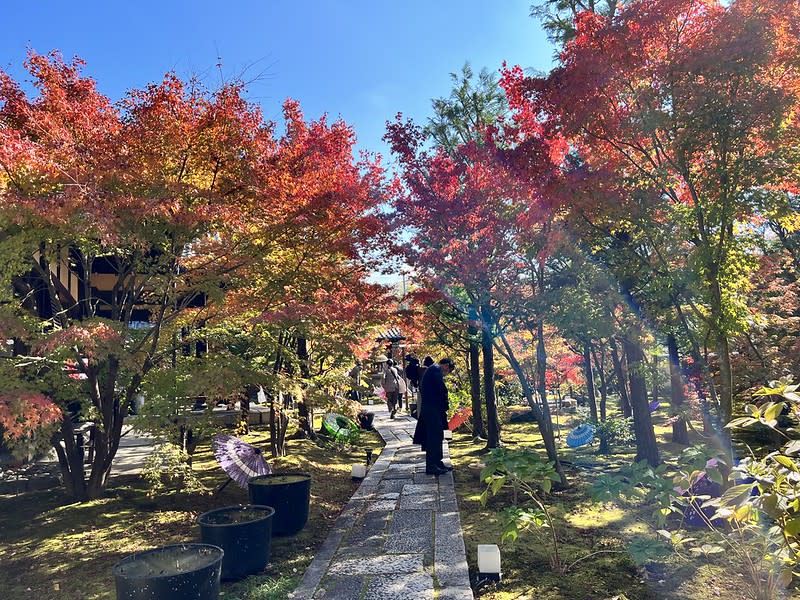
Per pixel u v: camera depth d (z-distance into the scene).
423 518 6.53
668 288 5.88
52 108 6.40
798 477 3.47
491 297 8.20
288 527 6.08
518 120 7.56
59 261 7.18
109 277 13.32
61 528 6.13
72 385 6.70
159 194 6.15
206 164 6.86
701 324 6.00
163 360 8.00
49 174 5.55
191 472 6.82
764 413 3.93
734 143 5.48
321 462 10.68
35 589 4.63
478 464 9.89
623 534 5.61
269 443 12.38
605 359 13.57
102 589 4.59
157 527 6.20
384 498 7.64
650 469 4.64
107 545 5.62
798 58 5.43
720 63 5.25
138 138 6.41
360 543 5.68
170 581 3.61
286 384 7.11
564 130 6.32
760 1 5.30
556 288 7.53
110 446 7.47
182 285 6.83
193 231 6.54
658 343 6.63
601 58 5.71
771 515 3.46
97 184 5.84
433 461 9.13
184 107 6.55
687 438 7.00
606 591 4.32
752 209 5.79
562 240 6.55
